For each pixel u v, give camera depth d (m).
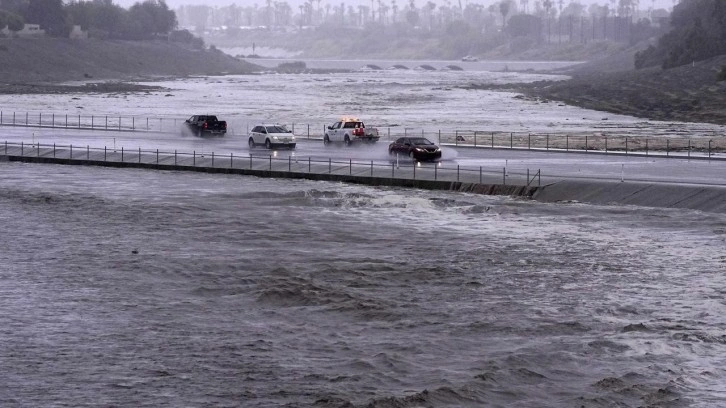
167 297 47.25
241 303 46.16
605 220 64.81
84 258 55.50
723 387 34.84
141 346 39.56
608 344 39.19
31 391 34.66
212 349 39.16
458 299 46.22
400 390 34.66
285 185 81.62
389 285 48.91
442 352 38.56
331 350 39.00
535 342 39.66
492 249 56.72
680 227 62.19
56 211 70.31
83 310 44.91
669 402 33.47
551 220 65.25
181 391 34.62
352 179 82.50
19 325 42.44
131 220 66.81
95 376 36.12
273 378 35.81
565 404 33.47
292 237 60.84
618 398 33.88
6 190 80.06
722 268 51.53
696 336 40.12
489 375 35.88
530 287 48.25
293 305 45.62
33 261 54.78
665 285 48.28
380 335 40.88
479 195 75.88
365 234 61.50
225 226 64.50
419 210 69.81
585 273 50.88
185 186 81.94
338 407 33.03
